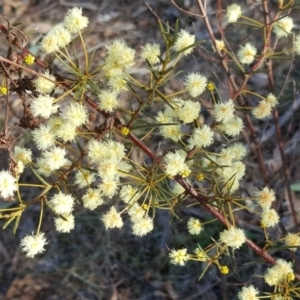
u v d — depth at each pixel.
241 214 0.35
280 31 0.23
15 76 0.25
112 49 0.18
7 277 0.37
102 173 0.18
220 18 0.39
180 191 0.21
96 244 0.38
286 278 0.19
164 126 0.20
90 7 0.50
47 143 0.18
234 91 0.26
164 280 0.36
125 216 0.38
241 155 0.21
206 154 0.21
